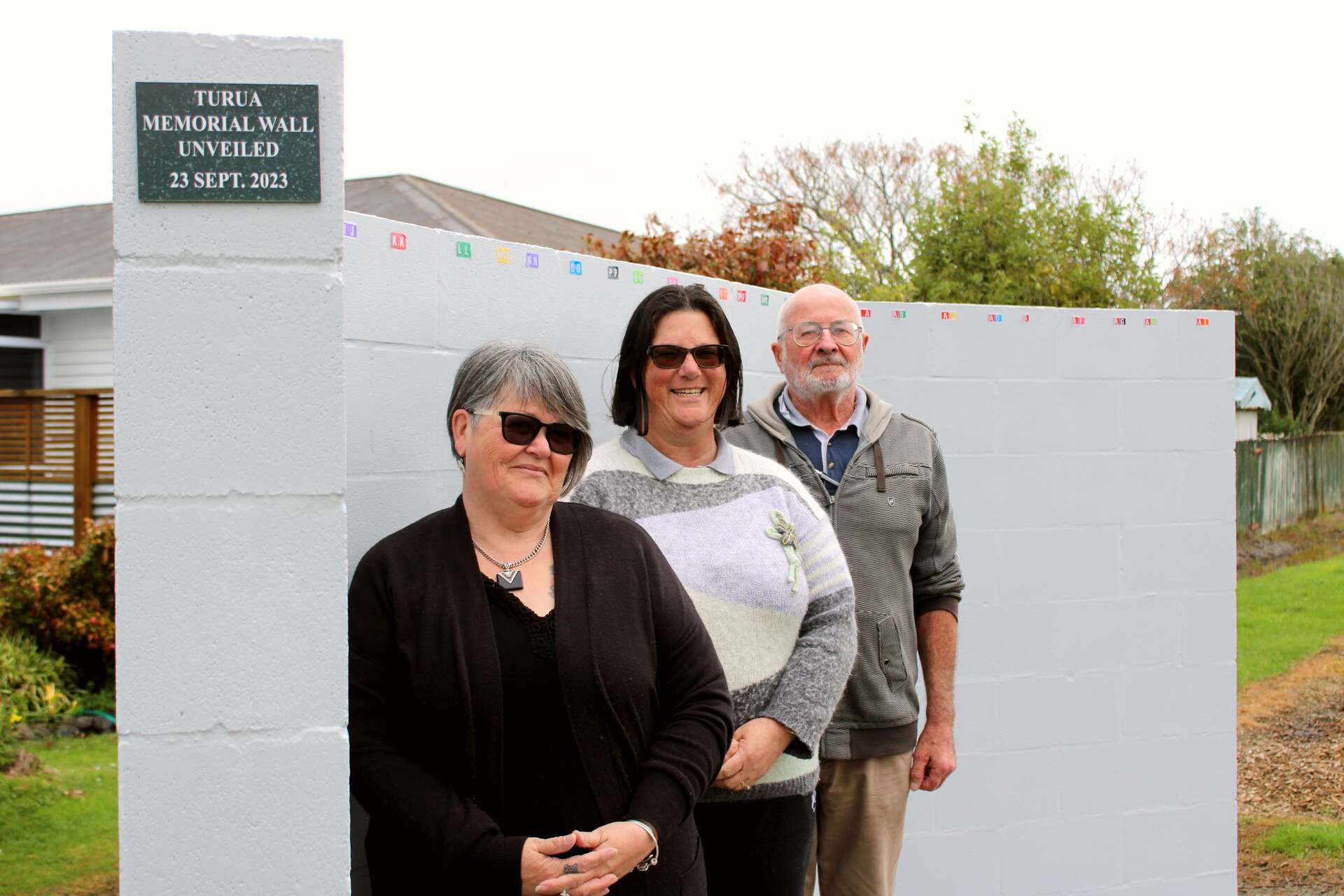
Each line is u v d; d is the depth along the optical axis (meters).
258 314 1.74
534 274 2.93
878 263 16.94
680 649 2.12
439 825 1.86
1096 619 4.32
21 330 12.01
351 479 2.41
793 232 10.48
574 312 3.08
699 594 2.39
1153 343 4.38
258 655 1.76
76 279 11.49
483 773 1.94
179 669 1.74
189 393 1.73
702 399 2.50
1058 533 4.27
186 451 1.73
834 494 3.10
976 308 4.17
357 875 2.47
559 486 2.09
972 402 4.17
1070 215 15.19
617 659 2.00
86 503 9.17
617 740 2.00
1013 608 4.22
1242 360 21.69
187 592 1.74
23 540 9.49
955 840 4.15
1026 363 4.23
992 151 16.39
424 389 2.61
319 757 1.77
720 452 2.59
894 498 3.12
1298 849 5.09
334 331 1.75
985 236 14.98
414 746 1.96
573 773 1.98
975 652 4.17
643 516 2.46
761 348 3.88
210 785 1.76
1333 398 21.58
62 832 5.07
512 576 2.03
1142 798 4.39
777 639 2.45
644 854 1.93
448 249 2.67
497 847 1.85
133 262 1.71
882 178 20.42
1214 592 4.48
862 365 3.57
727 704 2.12
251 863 1.77
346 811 1.79
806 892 3.19
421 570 2.00
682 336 2.48
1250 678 8.70
